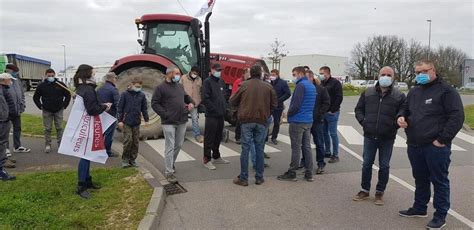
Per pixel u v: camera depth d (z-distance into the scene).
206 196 6.11
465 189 6.55
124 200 5.53
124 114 7.27
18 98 8.48
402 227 5.00
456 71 64.81
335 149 8.35
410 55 61.75
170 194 6.19
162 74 10.04
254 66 6.68
